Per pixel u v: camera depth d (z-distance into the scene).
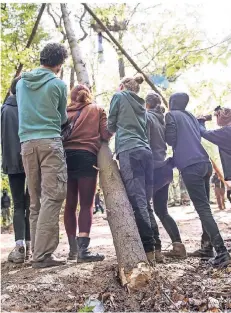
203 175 4.07
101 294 3.09
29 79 3.89
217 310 2.85
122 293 3.16
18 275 3.61
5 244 7.04
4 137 4.26
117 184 3.78
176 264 3.91
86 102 4.21
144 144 3.84
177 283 3.33
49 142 3.75
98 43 8.23
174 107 4.36
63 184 3.80
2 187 12.55
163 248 5.05
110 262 3.80
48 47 3.96
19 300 3.04
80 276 3.42
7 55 9.44
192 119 4.31
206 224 3.93
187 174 4.06
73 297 3.09
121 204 3.62
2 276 3.63
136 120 3.85
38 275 3.50
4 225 13.50
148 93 4.56
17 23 10.12
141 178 3.75
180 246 4.30
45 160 3.77
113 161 4.02
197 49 4.34
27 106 3.86
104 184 3.82
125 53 6.92
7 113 4.29
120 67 11.62
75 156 4.02
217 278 3.46
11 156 4.22
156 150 4.28
